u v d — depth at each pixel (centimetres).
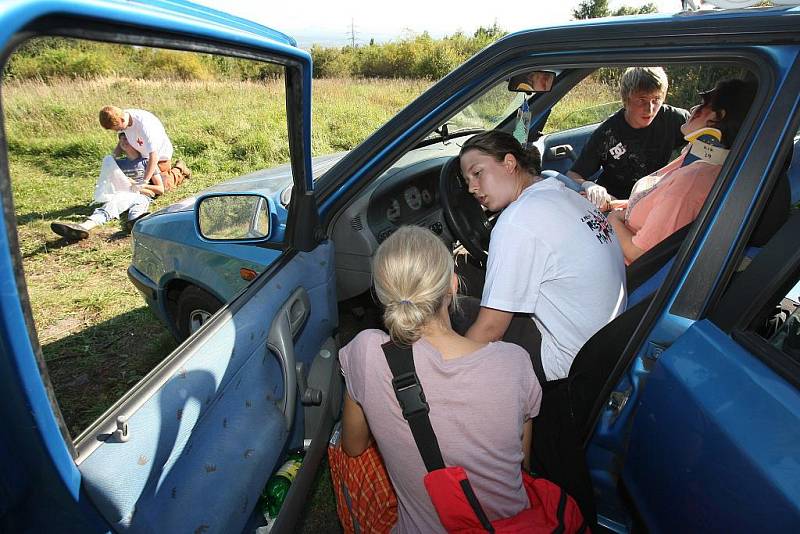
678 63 128
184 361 107
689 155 196
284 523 138
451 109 166
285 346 141
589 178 316
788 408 94
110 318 337
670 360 118
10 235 61
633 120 280
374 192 243
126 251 450
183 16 88
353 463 145
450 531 110
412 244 112
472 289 261
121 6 72
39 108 686
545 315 166
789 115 111
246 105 791
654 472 124
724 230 119
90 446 84
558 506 117
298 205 165
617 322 143
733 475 97
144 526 90
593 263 157
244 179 277
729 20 121
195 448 106
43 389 69
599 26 137
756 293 111
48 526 81
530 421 129
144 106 776
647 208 201
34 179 616
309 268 170
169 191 568
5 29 55
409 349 111
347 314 300
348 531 148
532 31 148
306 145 154
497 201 176
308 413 169
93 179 625
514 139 176
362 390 114
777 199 124
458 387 108
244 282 208
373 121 957
